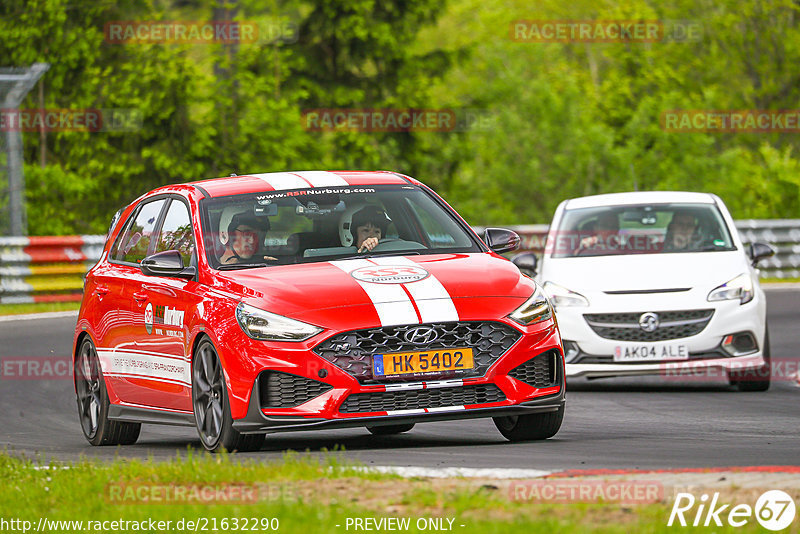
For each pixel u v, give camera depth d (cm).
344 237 3114
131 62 11575
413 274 2881
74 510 2155
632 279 4422
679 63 17112
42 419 4144
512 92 13425
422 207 3259
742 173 12862
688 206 4834
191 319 2988
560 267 4594
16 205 8344
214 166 11562
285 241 3088
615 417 3684
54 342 5894
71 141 11856
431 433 3403
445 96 15438
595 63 17800
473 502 1958
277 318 2781
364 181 3303
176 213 3291
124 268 3459
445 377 2773
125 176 11556
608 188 12700
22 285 7681
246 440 2867
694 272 4431
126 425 3484
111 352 3412
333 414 2722
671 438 3086
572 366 4384
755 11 17150
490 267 2994
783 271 9638
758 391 4400
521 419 3025
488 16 18062
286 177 3322
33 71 8294
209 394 2942
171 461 2483
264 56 11969
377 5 14262
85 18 11625
